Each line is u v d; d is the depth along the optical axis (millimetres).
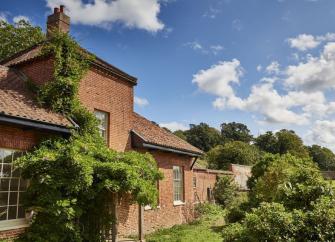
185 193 18922
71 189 9109
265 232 6422
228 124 94688
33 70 12812
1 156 9305
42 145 10000
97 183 9914
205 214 20719
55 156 9281
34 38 27156
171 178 17438
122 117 14641
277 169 13242
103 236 10672
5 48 26000
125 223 13609
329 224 6301
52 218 9133
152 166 11719
